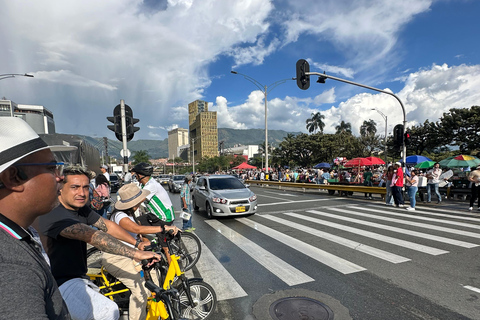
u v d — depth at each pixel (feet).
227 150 474.90
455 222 23.66
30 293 2.48
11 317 2.21
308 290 11.60
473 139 84.64
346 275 13.02
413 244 17.43
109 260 8.62
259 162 271.08
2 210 2.89
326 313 9.76
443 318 9.31
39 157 3.12
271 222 25.36
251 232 21.85
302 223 24.43
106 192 22.79
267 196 48.42
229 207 26.99
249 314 9.88
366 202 37.83
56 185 3.33
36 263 2.87
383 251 16.24
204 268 14.44
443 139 91.61
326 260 15.03
